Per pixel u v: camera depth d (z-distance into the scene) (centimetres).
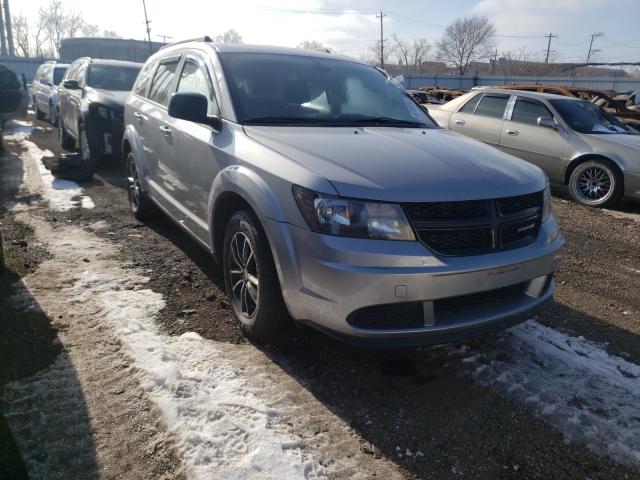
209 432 234
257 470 214
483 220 258
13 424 233
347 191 247
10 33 4238
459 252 253
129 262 434
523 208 280
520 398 273
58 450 221
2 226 511
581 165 779
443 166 274
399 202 246
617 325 370
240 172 299
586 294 426
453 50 7169
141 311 346
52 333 310
